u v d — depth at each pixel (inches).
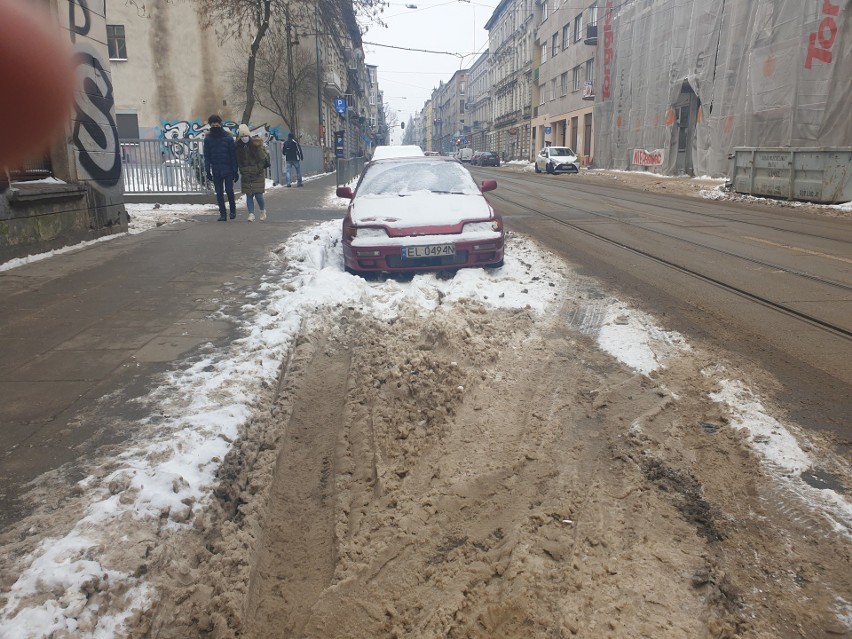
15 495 105.4
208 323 207.0
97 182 376.5
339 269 309.1
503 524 110.0
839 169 602.2
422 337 199.5
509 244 373.4
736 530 106.4
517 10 2576.3
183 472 114.2
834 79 718.5
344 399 161.2
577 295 254.7
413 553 103.3
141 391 149.7
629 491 117.8
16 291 249.8
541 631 85.8
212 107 1284.4
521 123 2539.4
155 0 1242.0
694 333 205.5
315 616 90.3
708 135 993.5
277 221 470.3
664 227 458.9
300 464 133.2
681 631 85.3
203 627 86.7
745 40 888.3
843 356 183.6
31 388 151.6
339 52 1717.5
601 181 1096.8
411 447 135.9
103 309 223.5
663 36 1152.2
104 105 384.5
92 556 89.1
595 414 149.8
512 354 188.2
